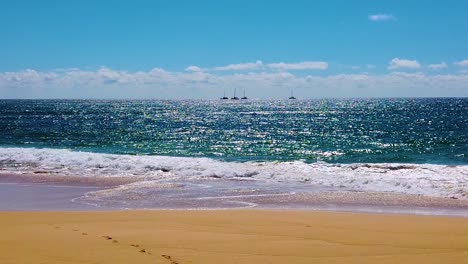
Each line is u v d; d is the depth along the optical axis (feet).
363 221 36.55
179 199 51.42
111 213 40.45
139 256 24.81
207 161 81.15
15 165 79.56
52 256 24.72
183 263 23.59
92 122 265.13
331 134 180.24
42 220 36.73
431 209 45.11
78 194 54.75
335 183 60.70
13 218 37.76
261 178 66.03
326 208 46.11
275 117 328.70
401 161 97.55
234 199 51.24
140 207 47.14
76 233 30.91
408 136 168.04
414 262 24.34
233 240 29.19
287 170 70.49
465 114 337.52
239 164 76.64
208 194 54.39
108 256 24.75
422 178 61.98
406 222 36.22
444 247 27.76
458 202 48.14
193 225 34.58
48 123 250.37
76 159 82.94
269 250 26.68
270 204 48.39
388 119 287.07
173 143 141.08
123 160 81.76
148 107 584.40
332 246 27.84
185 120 292.20
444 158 101.45
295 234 31.35
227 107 597.52
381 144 138.51
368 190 55.83
